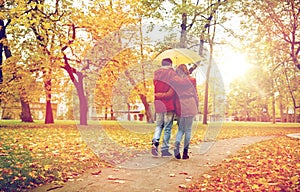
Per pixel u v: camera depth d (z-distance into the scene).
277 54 15.88
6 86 15.66
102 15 15.80
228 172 4.94
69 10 14.76
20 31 13.57
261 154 7.04
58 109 39.44
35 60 14.34
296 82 19.80
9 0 12.83
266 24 13.49
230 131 16.42
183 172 4.89
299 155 6.85
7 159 5.54
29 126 16.53
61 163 5.36
